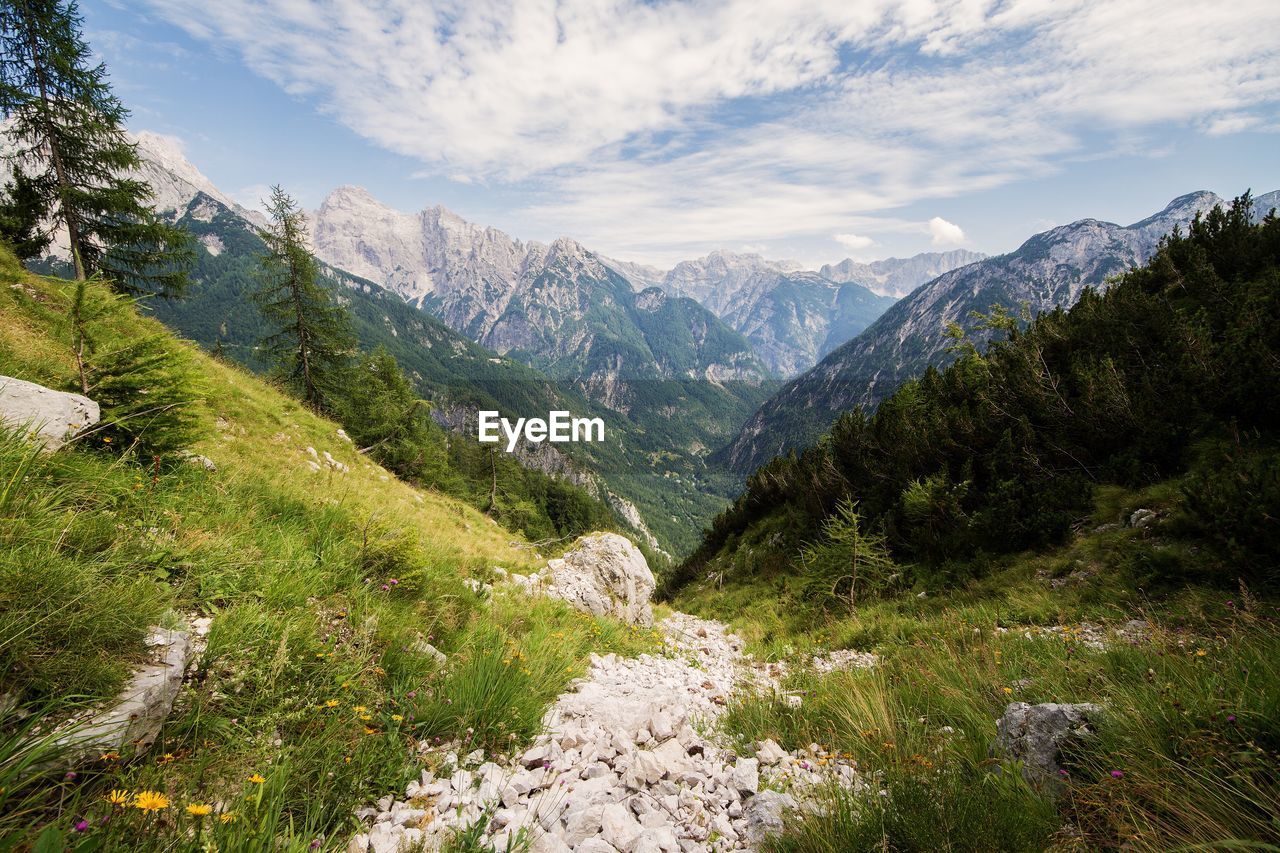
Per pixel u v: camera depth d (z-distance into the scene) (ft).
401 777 11.25
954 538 47.88
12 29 54.44
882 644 36.81
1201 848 7.48
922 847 8.61
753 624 55.67
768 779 13.37
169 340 22.31
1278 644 14.94
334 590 18.28
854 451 75.00
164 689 9.54
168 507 16.62
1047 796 10.29
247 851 7.47
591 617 36.58
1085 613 31.45
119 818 7.24
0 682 7.70
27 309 38.93
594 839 9.55
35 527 10.73
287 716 10.85
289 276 89.92
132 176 63.87
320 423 67.67
